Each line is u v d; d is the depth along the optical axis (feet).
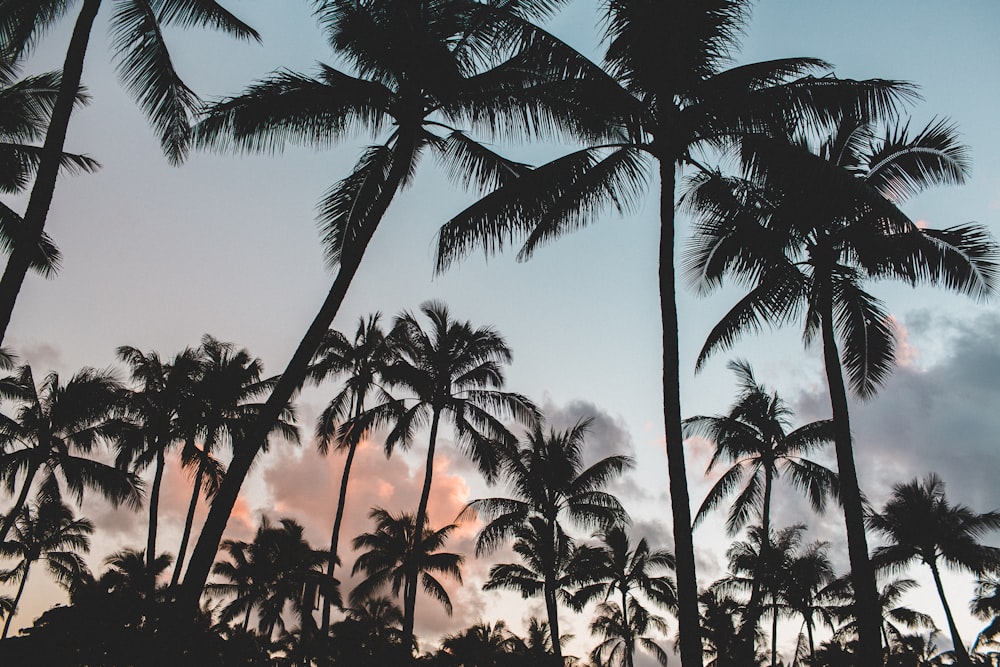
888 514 112.88
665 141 40.14
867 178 50.49
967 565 107.76
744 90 40.04
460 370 89.04
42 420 93.91
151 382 102.63
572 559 123.54
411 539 118.11
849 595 128.57
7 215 58.18
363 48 42.86
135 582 89.20
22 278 28.91
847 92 38.78
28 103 60.44
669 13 40.65
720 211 44.21
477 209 40.93
